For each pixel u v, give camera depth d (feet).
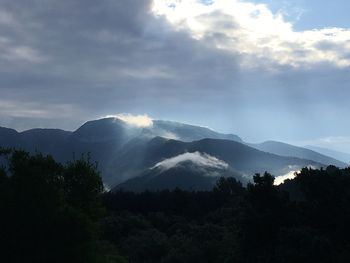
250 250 149.69
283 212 149.18
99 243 97.86
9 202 73.10
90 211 104.37
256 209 154.30
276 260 133.39
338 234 140.56
